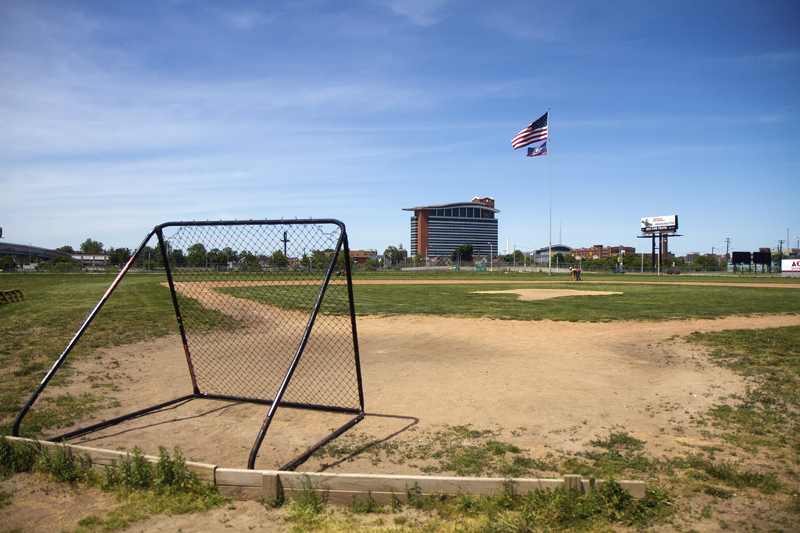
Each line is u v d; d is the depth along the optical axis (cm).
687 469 404
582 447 458
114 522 312
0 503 338
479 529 304
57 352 866
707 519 321
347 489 345
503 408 586
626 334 1159
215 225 536
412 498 340
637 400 618
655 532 303
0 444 397
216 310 1616
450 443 468
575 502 326
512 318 1461
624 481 340
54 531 303
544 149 4053
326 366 827
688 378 731
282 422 535
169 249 594
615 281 4569
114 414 550
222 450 447
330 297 2181
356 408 575
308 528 306
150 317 1388
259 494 349
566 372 779
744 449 450
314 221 496
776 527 311
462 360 876
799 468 406
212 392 657
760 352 907
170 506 333
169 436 485
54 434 476
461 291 2756
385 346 1016
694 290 2938
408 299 2142
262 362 853
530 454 438
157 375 745
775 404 592
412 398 632
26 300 1928
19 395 606
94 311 491
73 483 370
